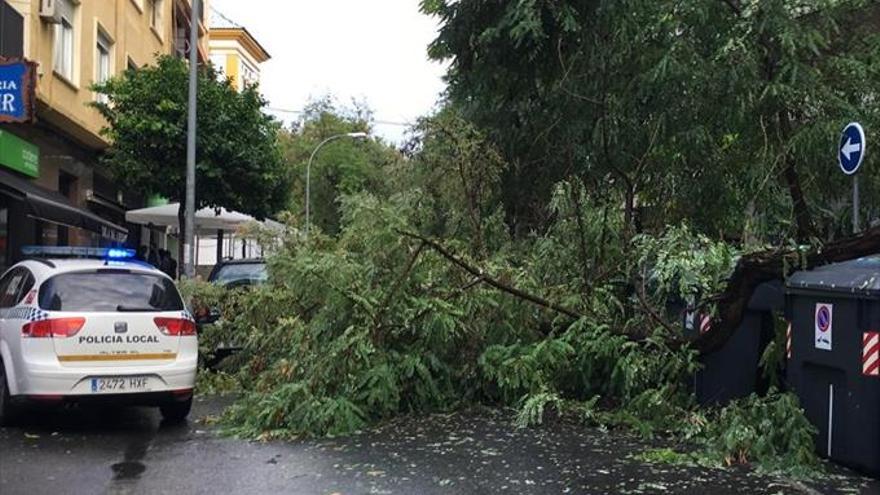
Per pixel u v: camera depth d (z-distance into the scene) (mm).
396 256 8688
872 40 9836
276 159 19531
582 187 10000
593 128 10281
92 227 16375
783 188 9586
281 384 8609
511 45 10453
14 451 7117
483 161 10383
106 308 8031
